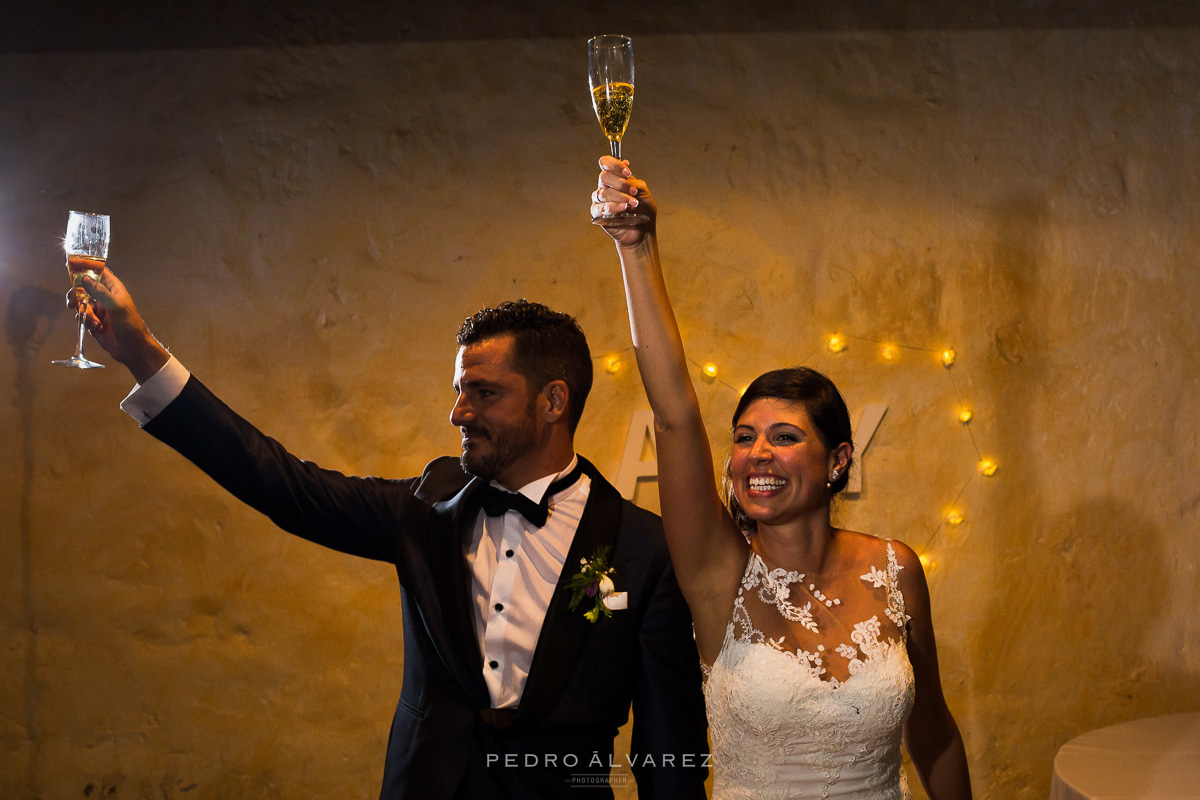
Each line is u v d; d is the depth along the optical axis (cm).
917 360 335
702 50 342
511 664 191
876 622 187
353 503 211
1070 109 342
